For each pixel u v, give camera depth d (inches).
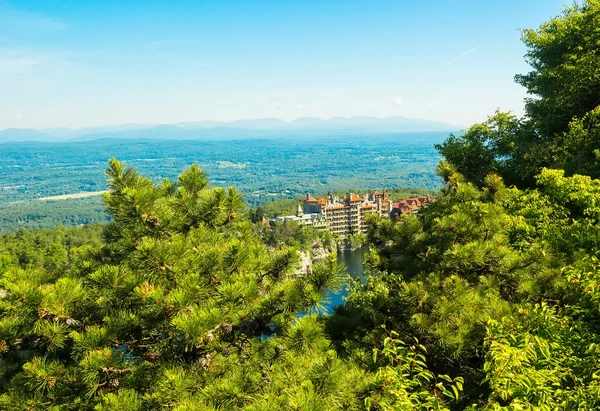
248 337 296.7
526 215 563.8
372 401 215.3
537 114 1064.2
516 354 201.6
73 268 333.7
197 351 291.7
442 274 380.5
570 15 1048.8
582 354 243.0
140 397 248.2
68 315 242.7
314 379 224.8
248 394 248.2
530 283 343.6
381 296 381.4
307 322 260.5
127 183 304.5
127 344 273.1
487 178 474.9
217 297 277.1
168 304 244.1
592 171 733.9
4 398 247.1
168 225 322.3
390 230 498.0
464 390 343.6
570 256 419.2
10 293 227.9
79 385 249.3
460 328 314.7
